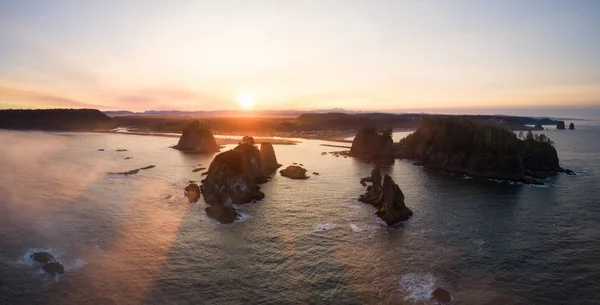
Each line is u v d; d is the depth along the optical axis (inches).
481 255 2271.2
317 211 3110.2
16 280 1895.9
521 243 2458.2
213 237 2516.0
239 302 1753.2
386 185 2977.4
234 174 3405.5
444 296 1779.0
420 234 2605.8
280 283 1927.9
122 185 3959.2
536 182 4247.0
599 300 1792.6
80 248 2294.5
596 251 2332.7
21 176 4370.1
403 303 1750.7
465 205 3334.2
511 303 1760.6
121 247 2326.5
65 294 1785.2
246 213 3041.3
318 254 2273.6
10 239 2404.0
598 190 3937.0
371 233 2620.6
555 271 2075.5
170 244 2389.3
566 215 3051.2
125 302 1731.1
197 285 1893.5
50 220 2787.9
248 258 2207.2
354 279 1974.7
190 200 3344.0
